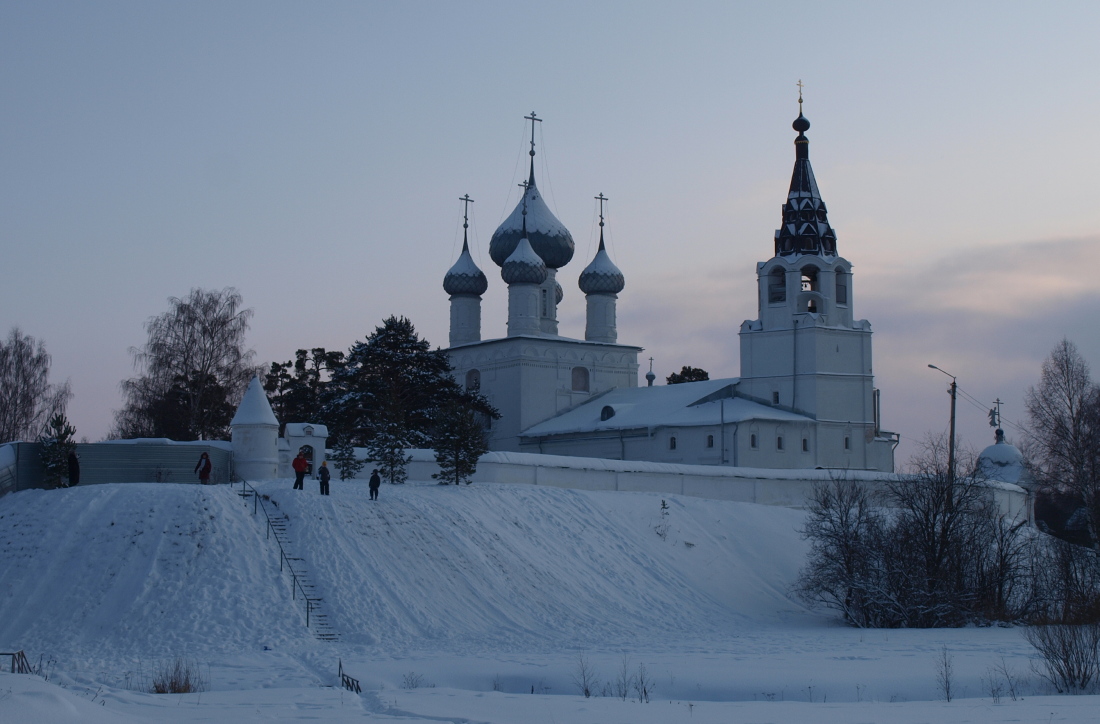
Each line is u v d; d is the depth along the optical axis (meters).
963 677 34.12
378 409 79.62
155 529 47.47
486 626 46.22
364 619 44.03
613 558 57.38
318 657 38.81
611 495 64.12
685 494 68.12
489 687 34.12
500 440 92.44
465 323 99.81
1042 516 89.00
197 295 83.75
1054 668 34.16
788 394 82.25
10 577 45.34
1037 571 56.06
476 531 53.72
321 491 53.12
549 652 41.19
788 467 79.88
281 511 50.53
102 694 28.84
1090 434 70.81
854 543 55.31
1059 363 72.94
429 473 63.25
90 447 55.66
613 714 26.06
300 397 100.38
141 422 87.62
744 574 60.56
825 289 83.00
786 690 32.56
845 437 82.38
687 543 61.62
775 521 67.12
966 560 55.12
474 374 95.56
